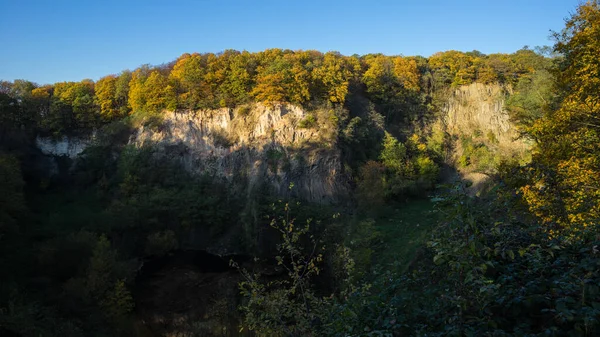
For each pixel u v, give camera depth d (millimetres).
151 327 34688
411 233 37406
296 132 67438
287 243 8516
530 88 51188
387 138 69812
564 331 4629
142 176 68250
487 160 67812
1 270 34688
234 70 72500
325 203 61094
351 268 8828
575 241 5758
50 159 78312
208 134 71375
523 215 7125
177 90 75062
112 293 34375
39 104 86312
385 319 5543
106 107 83125
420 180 64250
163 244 54781
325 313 7117
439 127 78688
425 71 87125
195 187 65812
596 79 16750
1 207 42000
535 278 5402
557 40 20656
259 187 61750
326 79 70875
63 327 28703
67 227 48719
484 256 5836
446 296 5246
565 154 16219
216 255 56250
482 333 4738
